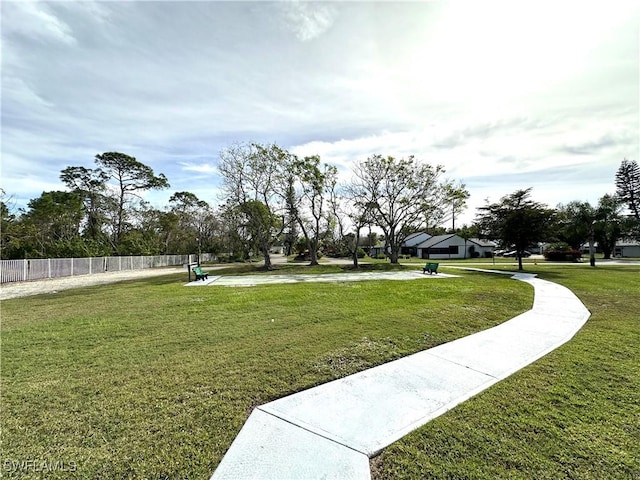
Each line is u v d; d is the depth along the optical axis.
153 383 3.70
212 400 3.29
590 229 26.22
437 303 8.60
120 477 2.15
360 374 3.99
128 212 37.66
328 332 5.81
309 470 2.21
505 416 2.94
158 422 2.85
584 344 5.14
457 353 4.78
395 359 4.53
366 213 27.16
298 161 26.38
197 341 5.37
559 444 2.51
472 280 14.92
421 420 2.89
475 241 52.59
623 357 4.51
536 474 2.17
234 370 4.09
